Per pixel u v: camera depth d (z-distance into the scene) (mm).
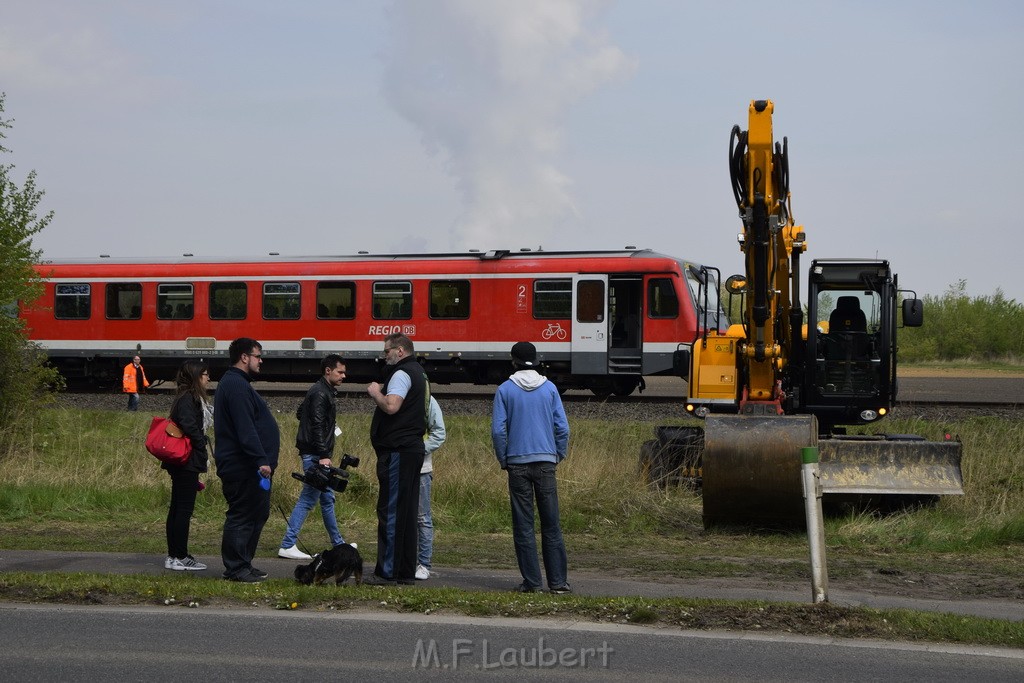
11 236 35969
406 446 17172
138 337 58875
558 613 14727
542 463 16875
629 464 29031
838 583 18156
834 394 28812
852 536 23328
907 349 114000
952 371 92875
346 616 14617
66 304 59875
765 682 11742
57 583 15867
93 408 48156
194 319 58156
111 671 11938
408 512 17234
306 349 56406
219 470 17234
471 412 44875
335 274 56188
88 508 27047
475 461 29391
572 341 52875
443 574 18703
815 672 12102
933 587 17891
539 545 23172
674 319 51844
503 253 54781
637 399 53438
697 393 28422
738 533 24203
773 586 17750
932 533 23078
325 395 19484
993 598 17031
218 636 13484
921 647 13188
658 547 22438
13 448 33250
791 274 27938
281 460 29609
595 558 20812
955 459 24453
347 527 24875
